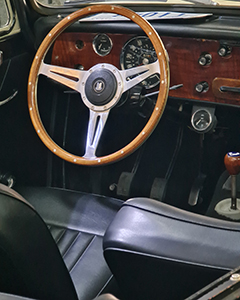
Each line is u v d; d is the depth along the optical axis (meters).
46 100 2.35
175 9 2.06
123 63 2.08
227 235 0.95
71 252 1.72
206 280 0.93
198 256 0.92
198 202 2.29
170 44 1.99
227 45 1.88
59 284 1.01
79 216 2.01
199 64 1.97
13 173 2.23
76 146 2.46
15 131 2.21
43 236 0.95
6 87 2.09
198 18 1.91
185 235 0.96
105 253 1.02
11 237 0.86
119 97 1.79
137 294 1.10
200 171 2.39
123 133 2.44
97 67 1.84
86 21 2.04
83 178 2.43
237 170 2.01
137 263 0.98
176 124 2.40
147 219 1.02
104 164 1.80
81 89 1.86
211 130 2.15
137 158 2.42
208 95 2.02
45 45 1.90
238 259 0.90
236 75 1.93
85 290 1.45
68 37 2.13
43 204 2.13
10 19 2.06
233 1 1.96
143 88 1.98
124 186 2.34
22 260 0.89
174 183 2.36
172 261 0.93
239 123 2.32
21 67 2.18
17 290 0.94
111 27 2.00
